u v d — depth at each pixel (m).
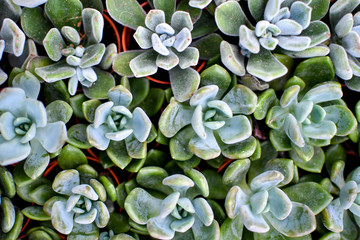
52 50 0.46
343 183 0.49
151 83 0.51
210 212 0.45
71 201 0.45
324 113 0.47
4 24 0.45
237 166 0.46
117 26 0.52
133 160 0.47
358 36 0.48
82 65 0.46
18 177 0.46
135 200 0.46
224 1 0.48
